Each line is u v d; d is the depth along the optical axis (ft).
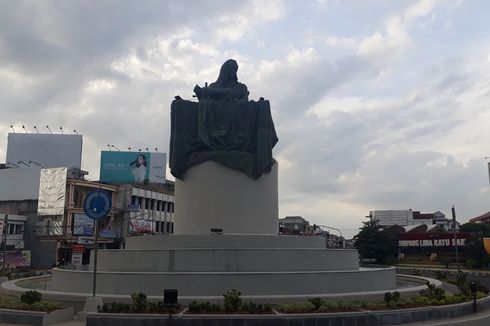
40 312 61.72
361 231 313.73
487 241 229.25
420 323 64.18
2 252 206.49
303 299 68.18
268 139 101.35
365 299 71.20
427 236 312.09
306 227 465.47
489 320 67.62
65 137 269.44
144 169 263.70
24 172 242.37
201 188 98.89
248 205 98.17
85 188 243.19
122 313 59.62
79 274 76.74
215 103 103.30
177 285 72.02
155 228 284.82
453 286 99.50
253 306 61.98
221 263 80.28
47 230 229.45
